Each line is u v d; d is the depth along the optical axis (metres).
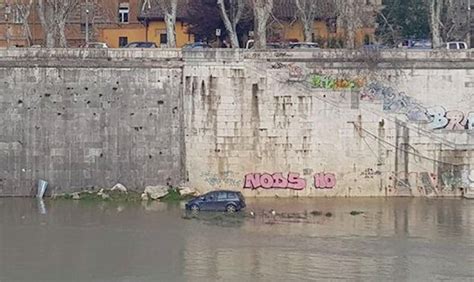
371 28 103.38
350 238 63.34
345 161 77.38
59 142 77.38
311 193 77.50
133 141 77.56
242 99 77.12
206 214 71.44
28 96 77.19
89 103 77.31
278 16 102.75
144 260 57.81
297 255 58.94
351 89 77.25
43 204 74.81
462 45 90.31
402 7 107.56
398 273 54.97
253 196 77.50
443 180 77.69
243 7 93.31
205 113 77.38
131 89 77.56
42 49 77.19
